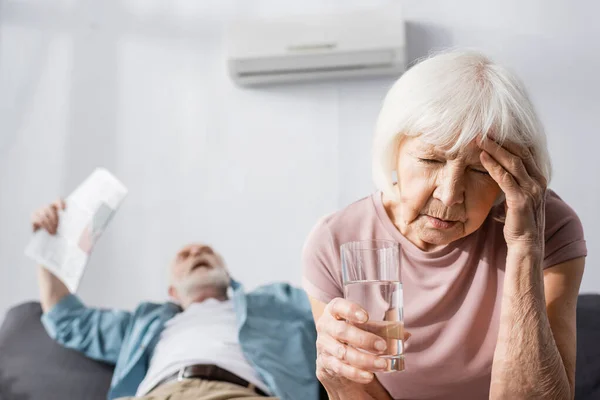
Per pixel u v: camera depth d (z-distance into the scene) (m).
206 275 2.62
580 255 1.13
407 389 1.20
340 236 1.20
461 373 1.16
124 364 2.37
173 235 3.01
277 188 3.00
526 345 1.01
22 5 3.28
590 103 2.84
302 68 2.98
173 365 2.23
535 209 1.02
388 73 2.99
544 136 1.07
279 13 3.15
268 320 2.42
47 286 2.54
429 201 1.03
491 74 1.03
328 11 3.12
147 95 3.15
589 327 2.12
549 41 2.92
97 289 2.98
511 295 1.02
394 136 1.05
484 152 0.99
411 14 3.04
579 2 2.92
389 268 0.90
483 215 1.04
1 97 3.19
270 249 2.95
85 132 3.14
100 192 2.30
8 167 3.13
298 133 3.03
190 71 3.15
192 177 3.05
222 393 2.03
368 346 0.89
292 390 2.21
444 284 1.14
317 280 1.19
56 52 3.22
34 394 2.27
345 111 3.01
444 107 0.99
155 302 2.82
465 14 3.00
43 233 2.28
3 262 3.05
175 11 3.21
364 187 2.94
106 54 3.20
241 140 3.06
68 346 2.43
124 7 3.24
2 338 2.46
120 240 3.02
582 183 2.79
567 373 1.06
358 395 1.11
